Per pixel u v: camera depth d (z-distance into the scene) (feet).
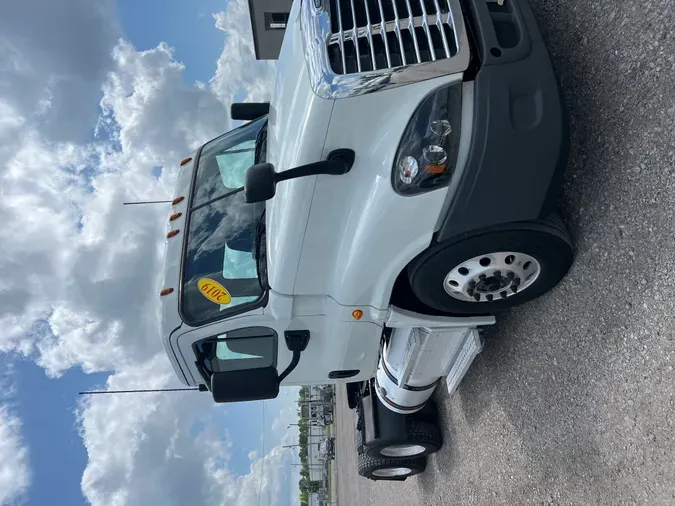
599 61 8.58
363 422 16.07
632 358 8.07
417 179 7.64
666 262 7.46
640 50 7.84
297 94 7.72
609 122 8.38
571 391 9.53
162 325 10.43
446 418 15.40
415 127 7.48
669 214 7.40
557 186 7.80
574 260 9.17
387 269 8.82
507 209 7.73
